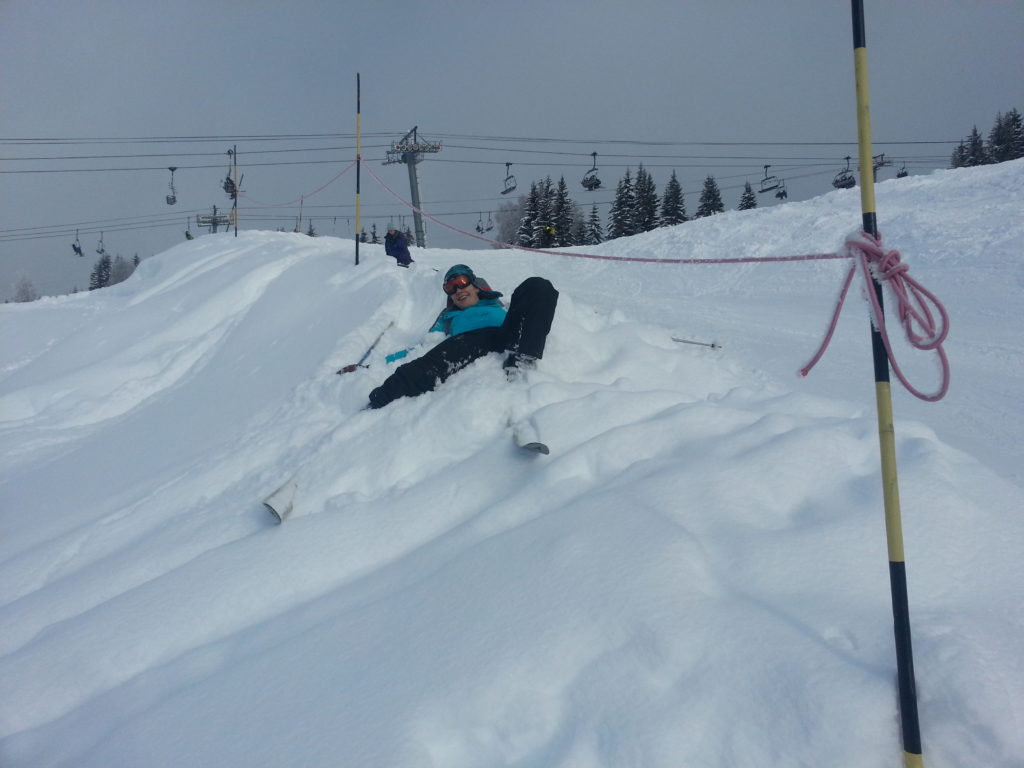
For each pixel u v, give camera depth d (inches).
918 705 67.7
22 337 449.4
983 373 186.7
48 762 83.4
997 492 99.7
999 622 75.8
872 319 72.8
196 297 421.4
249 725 78.2
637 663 75.0
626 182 2468.0
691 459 113.1
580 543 93.4
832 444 110.4
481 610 87.0
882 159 1610.5
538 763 69.5
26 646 110.0
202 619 105.5
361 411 164.2
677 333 238.4
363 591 102.0
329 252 449.1
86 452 240.7
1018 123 2433.6
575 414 135.4
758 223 520.1
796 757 64.4
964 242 355.3
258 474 153.3
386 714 74.6
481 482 124.1
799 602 81.3
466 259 553.6
